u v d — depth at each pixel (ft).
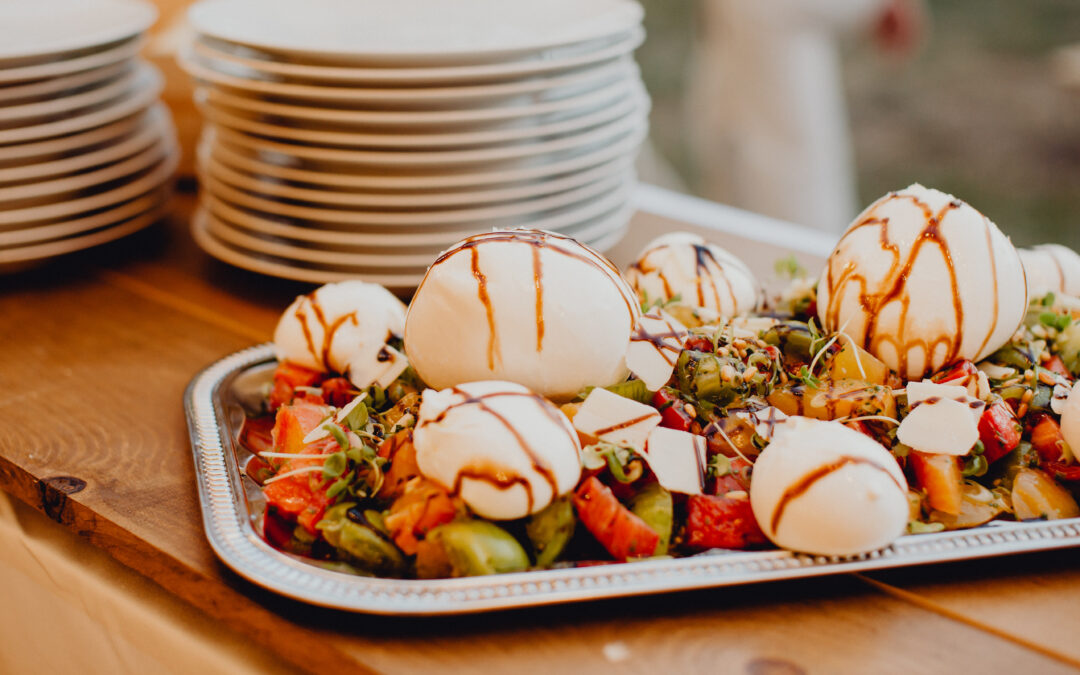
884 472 2.18
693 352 2.43
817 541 2.15
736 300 2.70
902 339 2.41
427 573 2.21
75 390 2.83
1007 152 7.63
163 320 3.14
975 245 2.40
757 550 2.23
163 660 2.42
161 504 2.45
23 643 2.76
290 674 2.29
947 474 2.27
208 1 3.31
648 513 2.23
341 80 2.97
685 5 9.96
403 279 3.09
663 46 9.77
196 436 2.52
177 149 3.66
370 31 3.26
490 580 2.13
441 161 3.00
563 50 3.10
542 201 3.12
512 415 2.19
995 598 2.20
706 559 2.17
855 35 5.46
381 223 3.08
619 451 2.27
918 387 2.36
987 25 8.96
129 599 2.45
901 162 7.67
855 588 2.22
